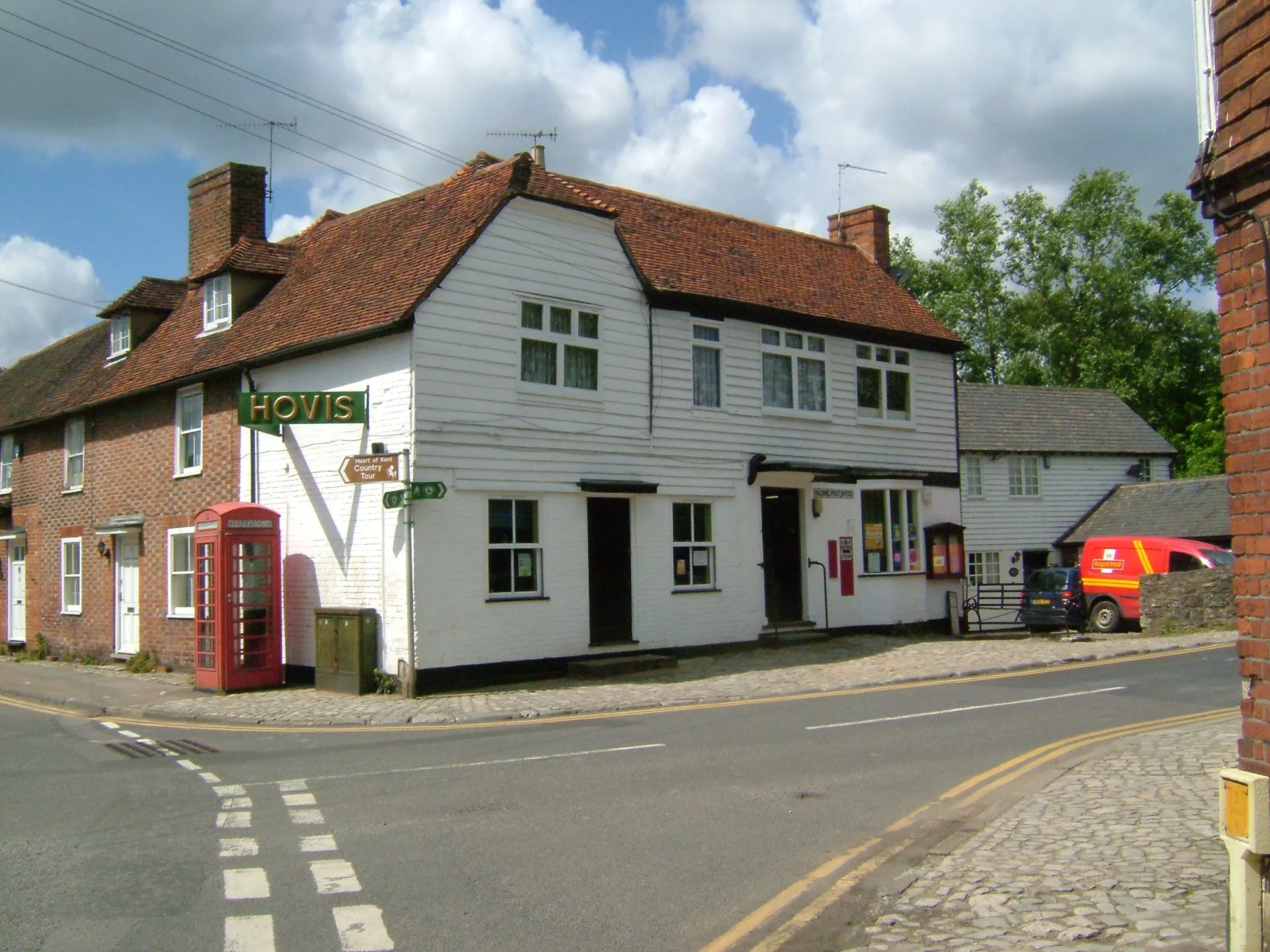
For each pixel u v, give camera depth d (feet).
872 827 26.48
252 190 79.36
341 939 19.21
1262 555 17.52
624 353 62.95
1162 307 172.35
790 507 73.05
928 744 36.88
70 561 84.17
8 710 55.06
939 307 180.14
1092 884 20.59
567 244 60.39
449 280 54.75
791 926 19.60
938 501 82.07
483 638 55.26
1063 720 41.24
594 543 61.11
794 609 72.38
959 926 18.93
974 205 184.55
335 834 26.25
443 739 40.83
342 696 53.57
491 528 56.39
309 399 55.11
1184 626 78.54
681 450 65.46
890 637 76.02
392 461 52.54
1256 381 17.74
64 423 85.40
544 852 24.49
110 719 50.39
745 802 28.94
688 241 72.79
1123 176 176.96
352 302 58.65
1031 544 123.75
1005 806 27.86
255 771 34.88
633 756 35.53
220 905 21.08
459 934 19.45
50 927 19.89
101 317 83.97
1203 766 30.68
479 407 55.62
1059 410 132.57
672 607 64.34
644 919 20.13
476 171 63.26
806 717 43.16
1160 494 122.21
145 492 73.51
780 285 74.43
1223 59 18.56
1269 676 17.30
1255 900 15.24
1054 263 178.70
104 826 27.61
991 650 67.21
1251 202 17.97
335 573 57.41
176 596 69.77
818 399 74.59
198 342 71.51
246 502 62.59
